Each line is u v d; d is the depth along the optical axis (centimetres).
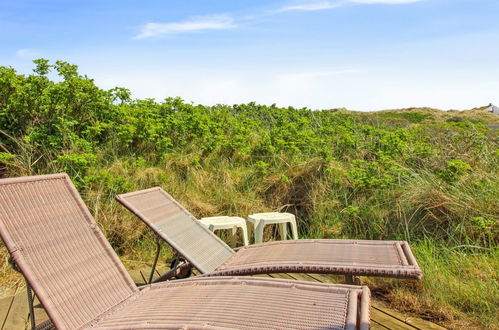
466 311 323
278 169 629
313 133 731
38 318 325
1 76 571
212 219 478
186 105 777
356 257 285
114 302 244
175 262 371
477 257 402
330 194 557
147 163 630
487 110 2811
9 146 572
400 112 2981
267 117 948
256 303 212
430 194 481
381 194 522
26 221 237
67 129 586
